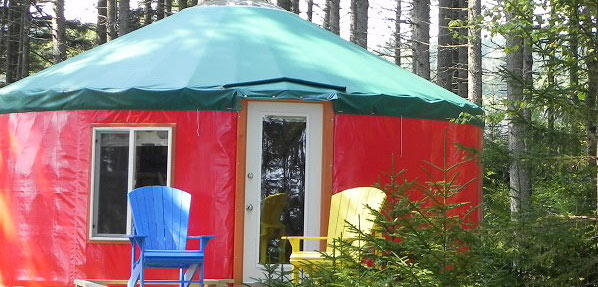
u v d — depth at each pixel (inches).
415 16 1058.1
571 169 340.2
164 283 433.7
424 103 504.7
